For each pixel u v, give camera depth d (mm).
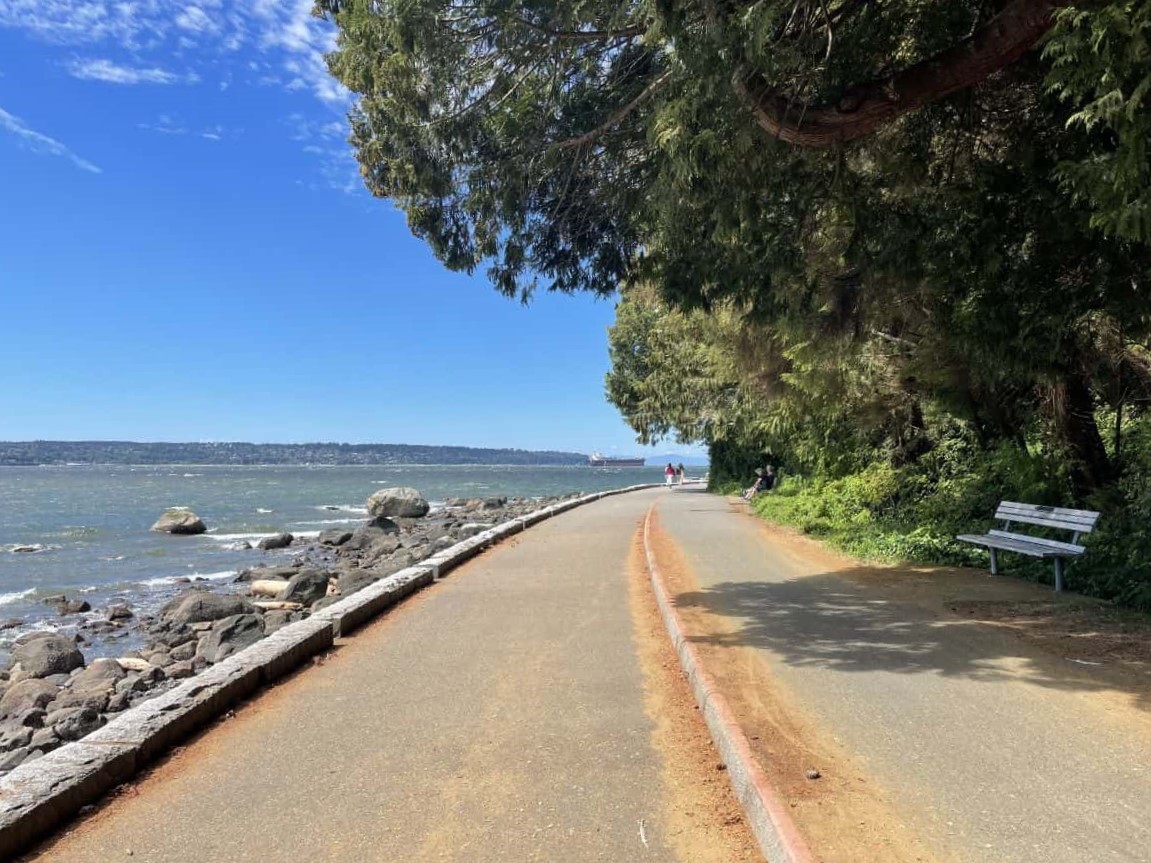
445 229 9508
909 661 6352
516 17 7336
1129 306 7156
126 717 5277
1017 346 8133
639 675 6680
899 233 8203
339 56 8336
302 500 57625
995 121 8344
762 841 3768
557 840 3877
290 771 4773
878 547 12539
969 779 4137
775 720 5047
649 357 32625
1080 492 10688
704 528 18219
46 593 17531
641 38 7172
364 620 8844
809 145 7027
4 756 7137
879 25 7359
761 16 5637
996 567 10047
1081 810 3781
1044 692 5484
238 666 6383
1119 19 4141
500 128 8531
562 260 10070
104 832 4062
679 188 7113
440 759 4914
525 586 11195
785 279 8484
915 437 16016
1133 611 7703
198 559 23359
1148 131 4586
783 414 17156
